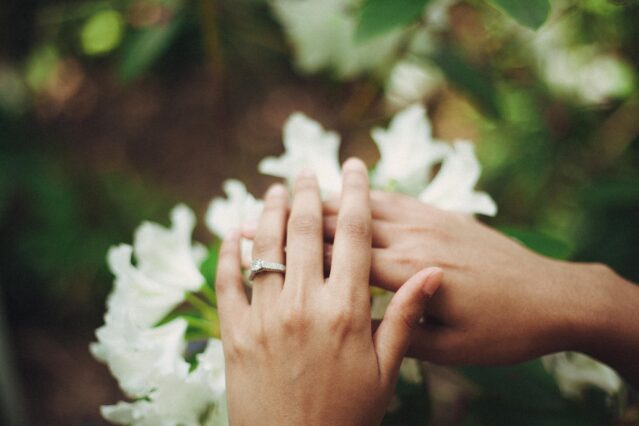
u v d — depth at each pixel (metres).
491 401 0.53
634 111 0.78
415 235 0.46
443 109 0.99
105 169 1.10
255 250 0.45
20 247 0.93
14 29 0.97
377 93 0.89
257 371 0.42
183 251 0.50
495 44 0.84
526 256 0.46
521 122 0.83
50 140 1.04
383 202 0.49
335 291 0.42
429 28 0.74
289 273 0.44
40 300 1.02
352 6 0.77
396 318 0.42
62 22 0.99
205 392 0.45
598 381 0.53
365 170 0.47
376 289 0.48
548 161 0.79
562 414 0.52
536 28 0.41
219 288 0.46
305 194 0.47
